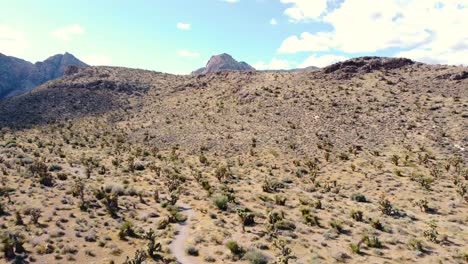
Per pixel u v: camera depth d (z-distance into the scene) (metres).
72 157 86.56
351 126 93.06
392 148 78.88
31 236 34.41
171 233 38.44
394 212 48.62
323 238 38.62
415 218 46.97
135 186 61.88
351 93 114.81
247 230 40.62
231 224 42.91
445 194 55.78
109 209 44.81
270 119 106.62
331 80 130.88
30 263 28.95
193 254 33.00
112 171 74.19
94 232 37.22
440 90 105.00
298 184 65.19
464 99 95.50
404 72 127.81
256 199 54.81
